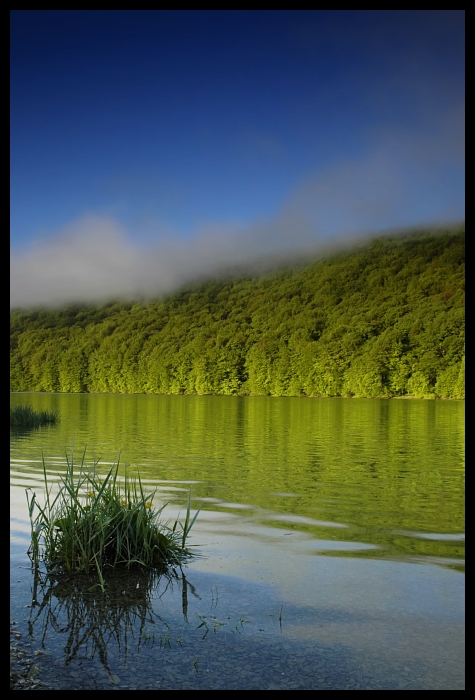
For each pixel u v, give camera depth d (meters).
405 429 20.75
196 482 8.91
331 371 74.31
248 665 3.26
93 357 102.19
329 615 3.91
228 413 33.31
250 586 4.43
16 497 7.42
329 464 11.07
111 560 5.00
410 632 3.66
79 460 11.07
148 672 3.18
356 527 6.18
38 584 4.46
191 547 5.42
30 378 105.31
